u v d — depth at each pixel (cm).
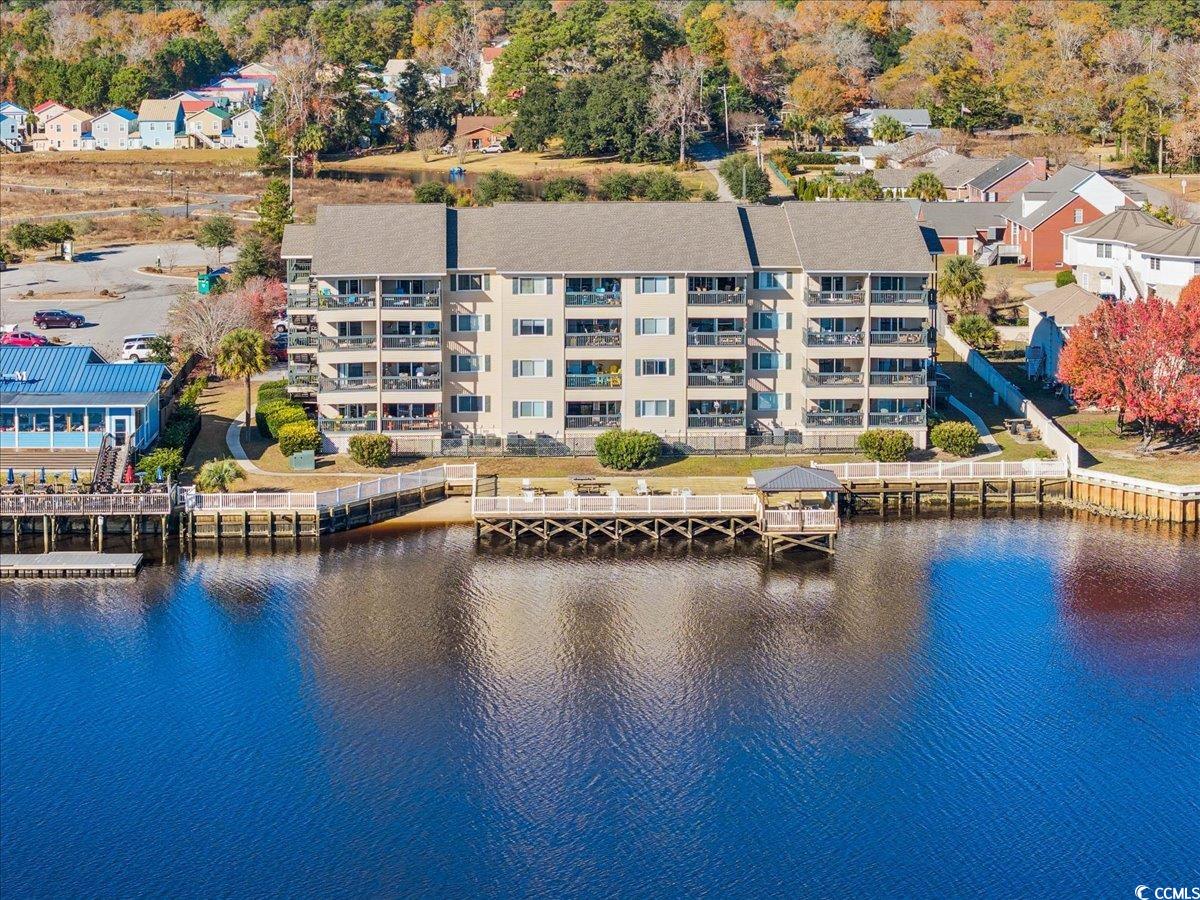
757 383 12475
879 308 12369
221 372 12669
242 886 7244
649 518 11319
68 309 16762
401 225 12425
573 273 12144
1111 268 16300
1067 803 7894
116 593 10325
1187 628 9800
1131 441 12750
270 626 9806
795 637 9700
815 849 7531
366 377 12219
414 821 7725
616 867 7381
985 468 11944
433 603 10188
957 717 8706
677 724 8612
